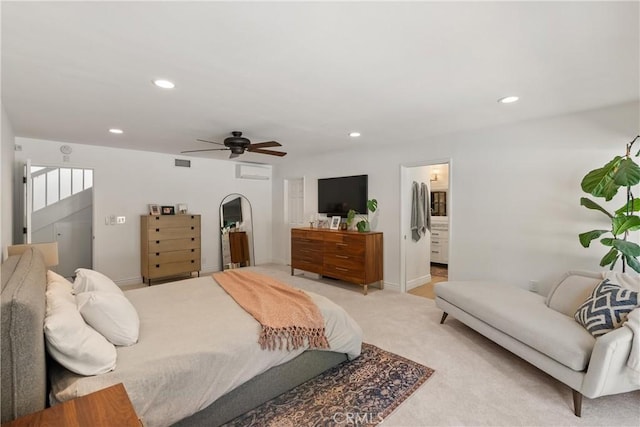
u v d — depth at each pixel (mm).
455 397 2082
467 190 3930
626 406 1998
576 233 3154
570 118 3152
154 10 1435
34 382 1216
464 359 2596
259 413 1926
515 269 3557
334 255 4922
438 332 3156
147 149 5043
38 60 1935
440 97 2643
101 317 1652
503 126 3600
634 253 2486
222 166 6230
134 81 2271
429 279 5387
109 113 3045
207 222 6020
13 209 4043
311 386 2201
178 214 5273
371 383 2238
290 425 1823
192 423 1685
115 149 4914
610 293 2158
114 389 1183
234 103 2773
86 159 4652
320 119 3307
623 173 2473
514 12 1458
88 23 1539
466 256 3955
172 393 1541
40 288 1577
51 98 2613
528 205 3447
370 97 2633
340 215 5430
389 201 4777
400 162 4633
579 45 1765
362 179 5070
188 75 2174
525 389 2176
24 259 2137
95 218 4754
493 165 3695
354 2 1381
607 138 2941
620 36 1664
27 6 1386
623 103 2812
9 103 2717
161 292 2725
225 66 2037
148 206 5270
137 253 5180
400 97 2635
